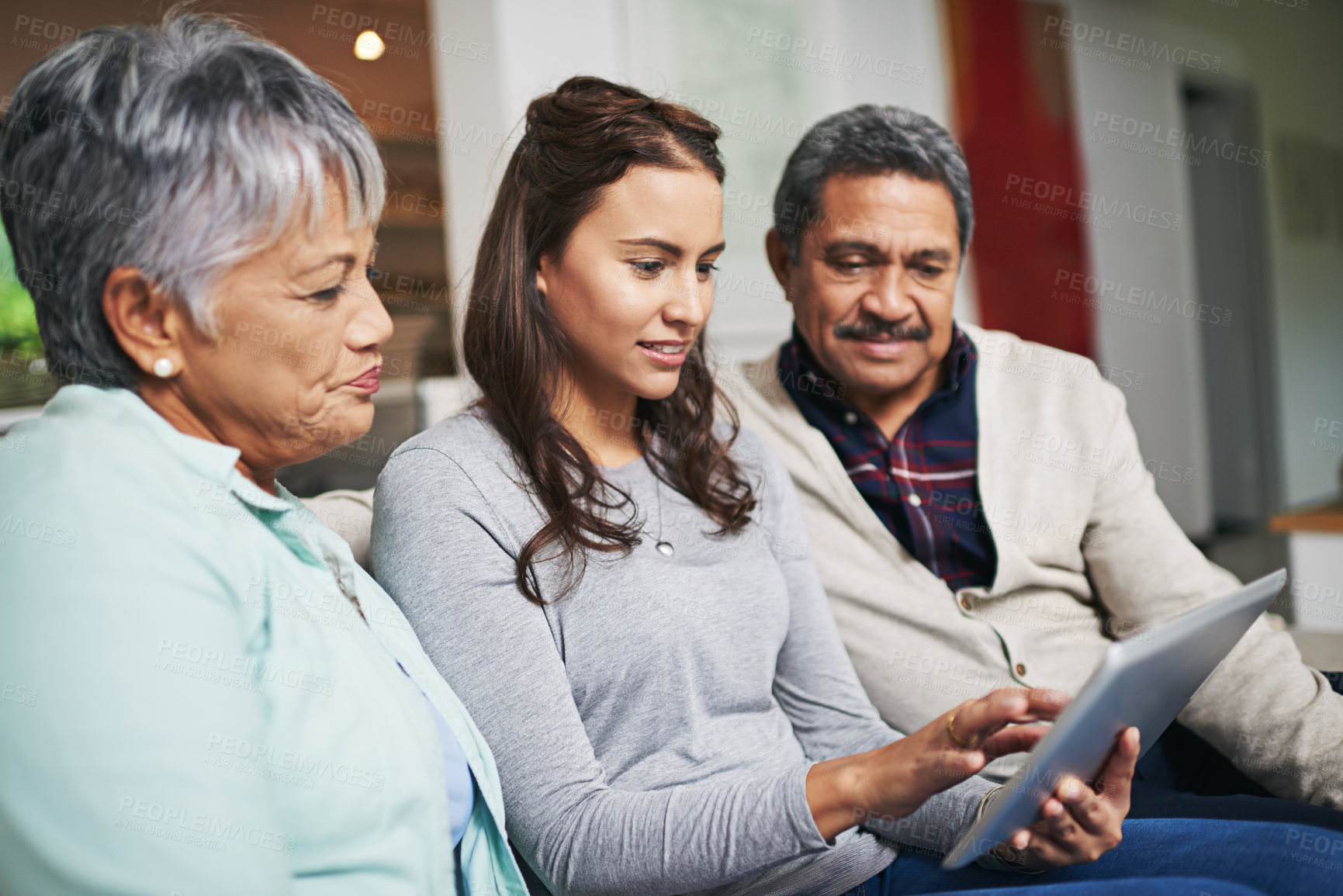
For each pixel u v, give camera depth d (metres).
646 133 0.96
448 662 0.89
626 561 0.97
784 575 1.15
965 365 1.34
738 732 1.00
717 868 0.81
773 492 1.18
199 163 0.65
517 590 0.92
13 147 0.66
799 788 0.82
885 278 1.25
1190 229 4.88
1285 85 5.41
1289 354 5.23
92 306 0.67
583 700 0.95
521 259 1.01
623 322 0.97
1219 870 0.88
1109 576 1.38
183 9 0.73
